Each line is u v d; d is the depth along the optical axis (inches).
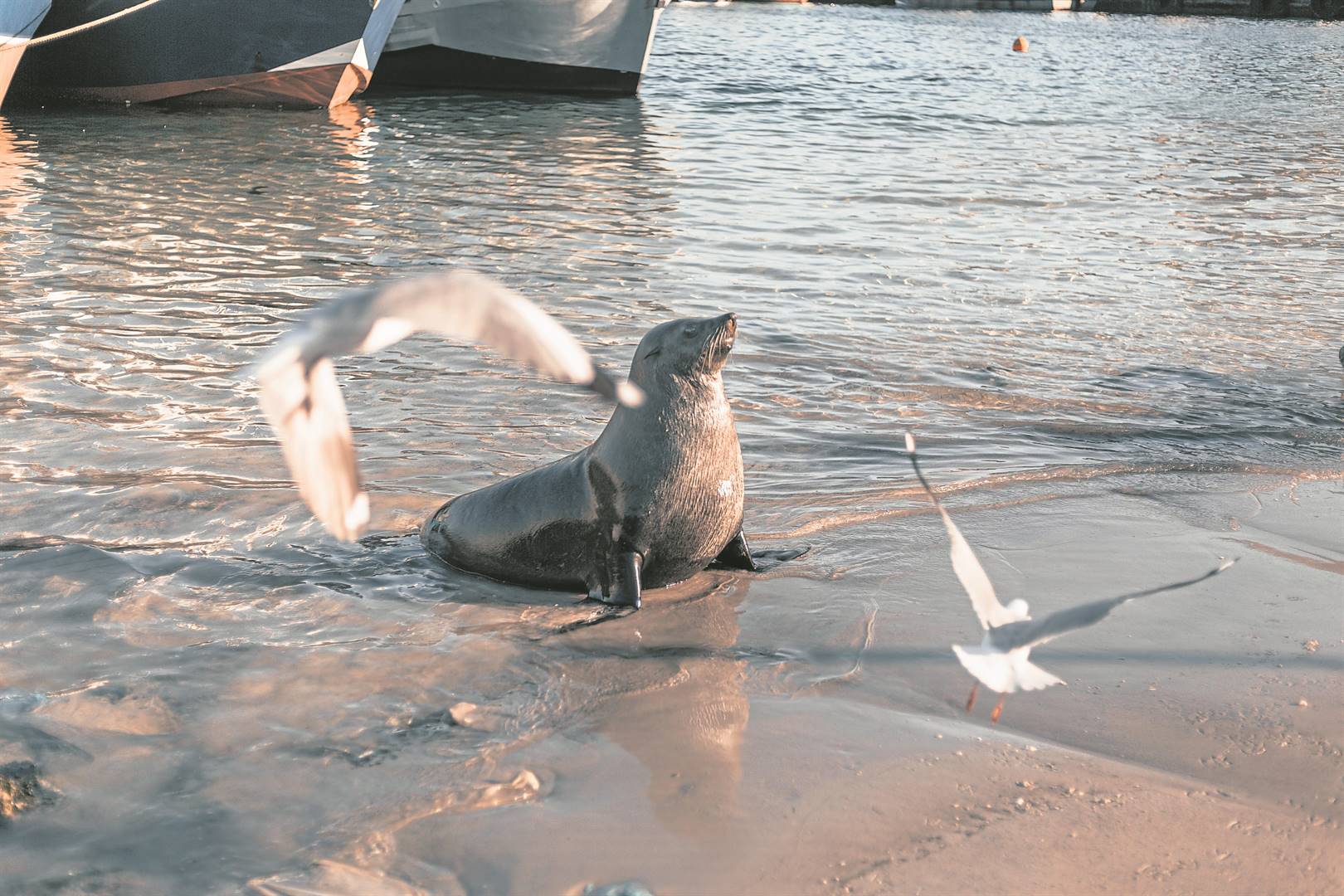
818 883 161.3
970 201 729.0
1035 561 268.7
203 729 198.5
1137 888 161.0
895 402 388.2
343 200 682.8
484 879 162.7
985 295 518.6
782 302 497.4
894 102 1247.5
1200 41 2276.1
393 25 1144.2
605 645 233.5
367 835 171.8
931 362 427.5
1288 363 435.8
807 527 291.3
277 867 164.7
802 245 599.5
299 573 262.4
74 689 210.1
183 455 323.3
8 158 768.9
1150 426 368.5
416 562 272.5
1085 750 195.5
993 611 89.1
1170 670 219.9
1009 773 187.6
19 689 209.8
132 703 205.5
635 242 597.0
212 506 292.5
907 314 485.1
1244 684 215.0
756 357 426.0
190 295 481.7
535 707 209.2
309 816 176.2
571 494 259.0
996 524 290.4
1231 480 321.4
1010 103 1269.7
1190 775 188.1
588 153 880.9
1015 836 171.6
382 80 1224.2
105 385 374.6
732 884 161.2
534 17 1176.2
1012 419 374.0
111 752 191.0
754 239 609.3
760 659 227.5
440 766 189.8
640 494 249.9
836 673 221.6
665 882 161.5
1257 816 177.5
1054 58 1849.2
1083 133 1060.5
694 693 213.9
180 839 170.4
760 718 205.0
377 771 188.2
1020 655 86.0
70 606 241.0
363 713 205.2
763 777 186.4
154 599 245.4
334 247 572.4
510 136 948.0
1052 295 521.7
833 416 374.0
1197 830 173.8
